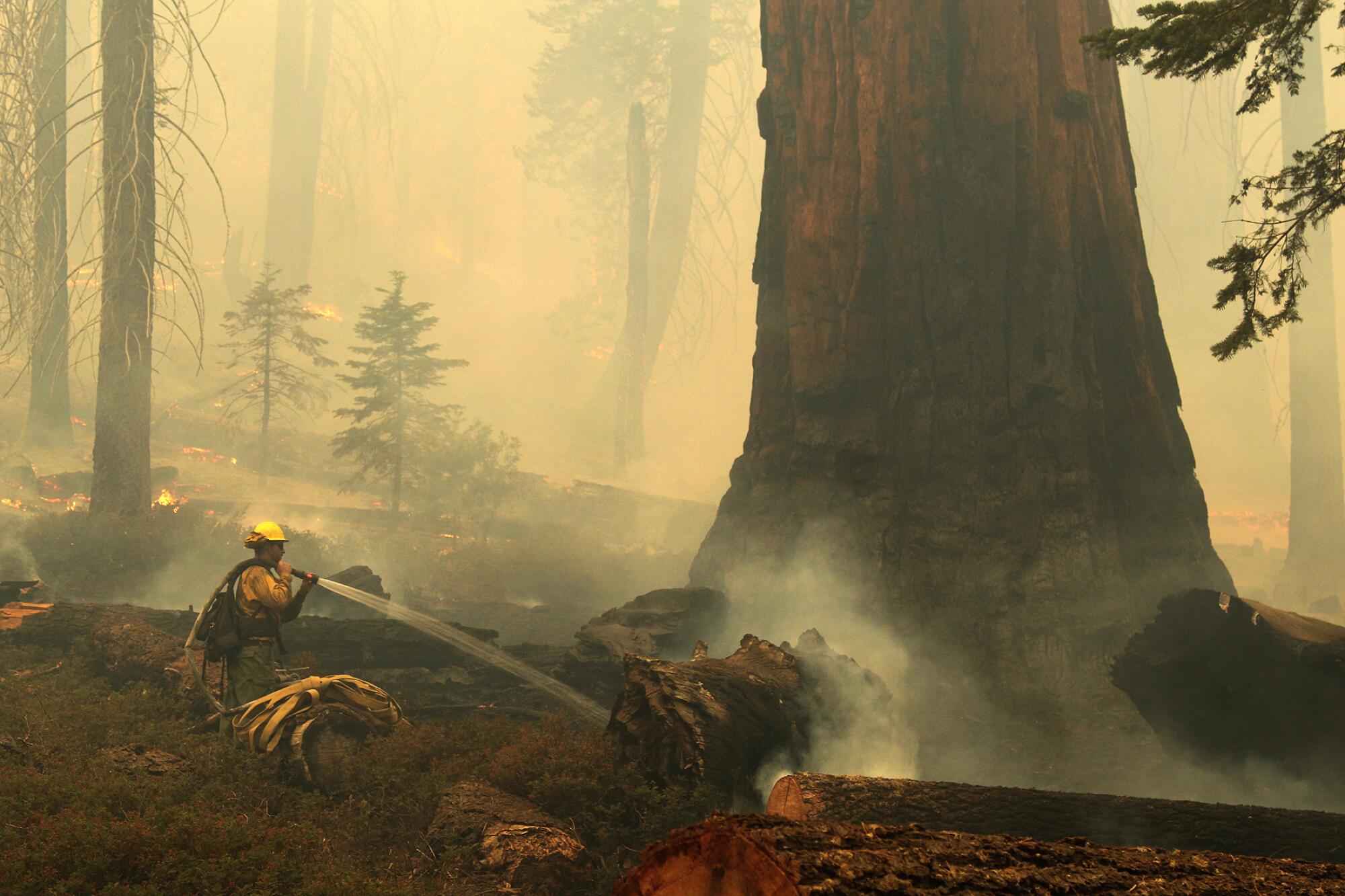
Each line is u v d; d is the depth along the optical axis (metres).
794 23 12.28
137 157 16.70
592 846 4.90
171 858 3.85
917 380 10.98
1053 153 11.15
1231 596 8.15
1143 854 2.55
